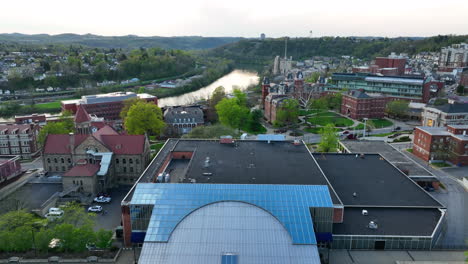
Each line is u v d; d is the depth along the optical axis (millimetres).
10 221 77750
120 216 96062
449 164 134250
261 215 68125
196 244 63062
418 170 113500
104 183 111500
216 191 73938
